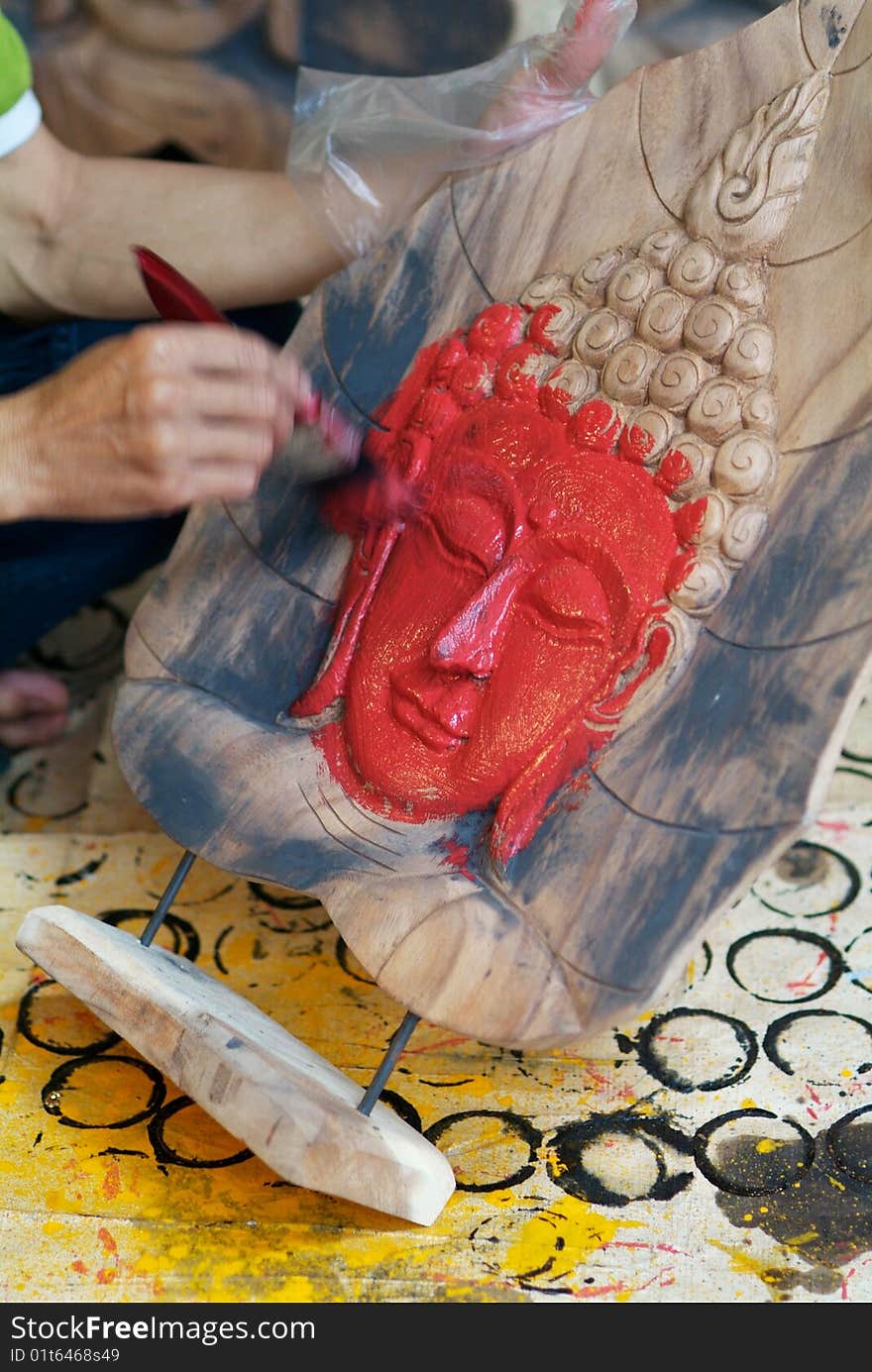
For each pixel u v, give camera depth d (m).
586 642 0.80
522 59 0.99
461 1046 0.94
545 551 0.82
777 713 0.73
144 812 1.24
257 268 1.09
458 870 0.81
